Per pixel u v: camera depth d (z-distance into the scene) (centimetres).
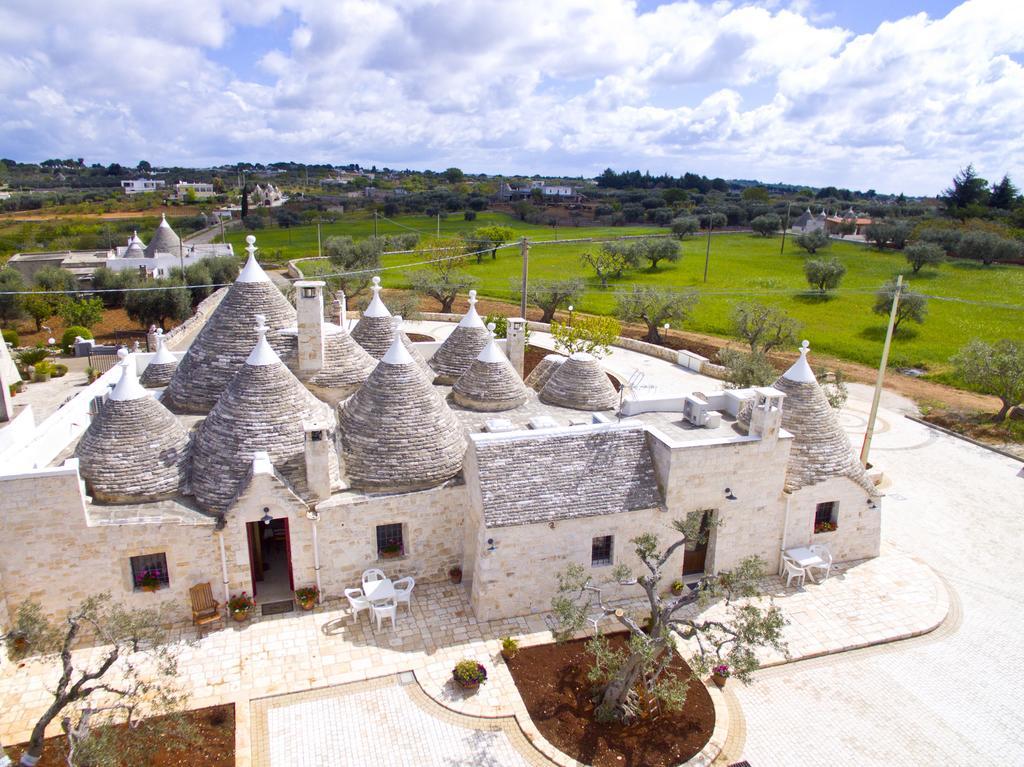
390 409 2417
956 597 2581
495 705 1956
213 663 2067
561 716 1925
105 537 2083
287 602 2355
